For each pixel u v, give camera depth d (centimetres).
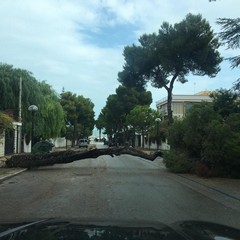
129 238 263
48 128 4734
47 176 2244
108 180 2028
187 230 323
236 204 1339
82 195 1487
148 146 8131
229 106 2609
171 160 2509
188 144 2444
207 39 4084
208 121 2377
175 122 2662
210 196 1521
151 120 7438
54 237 262
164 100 8700
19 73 4256
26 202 1329
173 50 4116
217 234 313
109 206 1245
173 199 1420
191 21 4109
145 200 1380
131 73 4741
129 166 3036
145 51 4419
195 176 2300
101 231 281
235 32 2061
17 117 4141
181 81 4509
